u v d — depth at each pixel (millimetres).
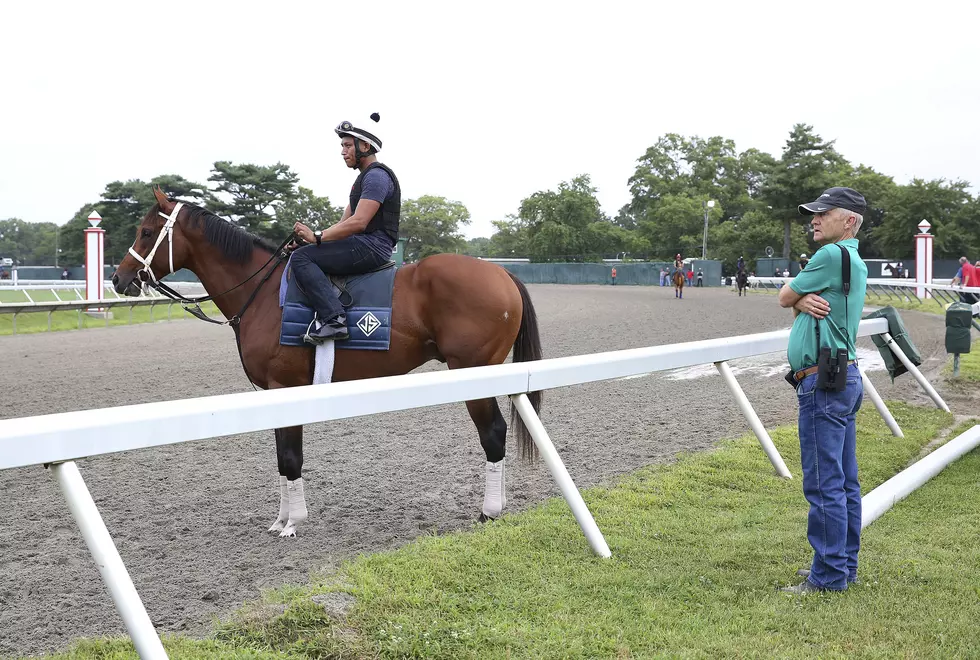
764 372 10273
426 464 5711
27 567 3756
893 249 55062
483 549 3732
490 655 2701
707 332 15609
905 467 5555
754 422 5223
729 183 81125
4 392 8992
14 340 15508
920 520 4258
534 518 4234
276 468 5645
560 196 67312
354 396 2992
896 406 7441
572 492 3723
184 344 14625
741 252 59031
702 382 9469
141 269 4891
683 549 3795
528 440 4457
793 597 3221
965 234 53219
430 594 3180
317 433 6754
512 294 4562
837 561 3244
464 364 4469
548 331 16188
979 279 19562
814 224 3428
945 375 9234
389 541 4074
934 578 3408
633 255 66500
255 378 4762
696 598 3207
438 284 4480
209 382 9727
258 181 43906
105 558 2207
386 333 4469
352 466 5660
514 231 80688
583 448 6141
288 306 4488
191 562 3797
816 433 3273
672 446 6133
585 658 2701
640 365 4398
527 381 3738
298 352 4504
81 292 30016
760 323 17766
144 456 5984
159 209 4910
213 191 44719
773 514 4348
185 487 5160
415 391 3219
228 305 4855
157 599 3330
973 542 3889
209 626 3010
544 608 3078
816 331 3273
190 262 4934
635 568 3514
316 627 2902
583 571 3473
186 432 2463
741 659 2695
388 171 4574
